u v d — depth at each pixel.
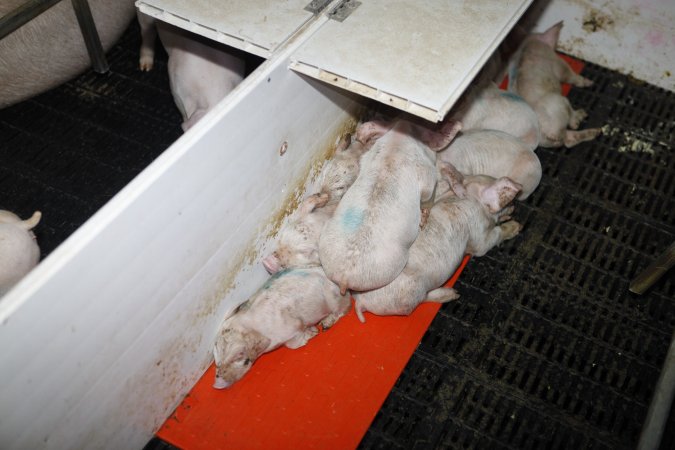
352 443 1.56
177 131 2.12
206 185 1.31
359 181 1.67
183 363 1.53
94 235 1.05
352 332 1.74
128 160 2.04
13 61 1.88
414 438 1.57
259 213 1.59
